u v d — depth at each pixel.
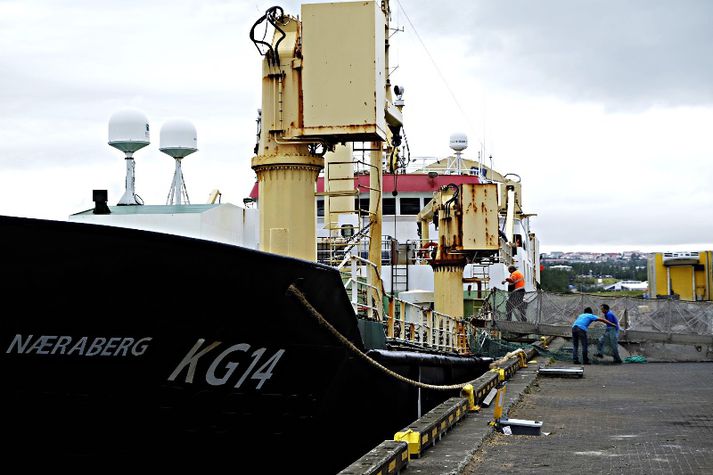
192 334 7.82
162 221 12.27
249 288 7.92
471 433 10.66
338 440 9.50
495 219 22.06
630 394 15.80
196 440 8.08
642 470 8.83
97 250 7.32
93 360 7.64
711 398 14.95
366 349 10.63
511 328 26.02
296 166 11.47
